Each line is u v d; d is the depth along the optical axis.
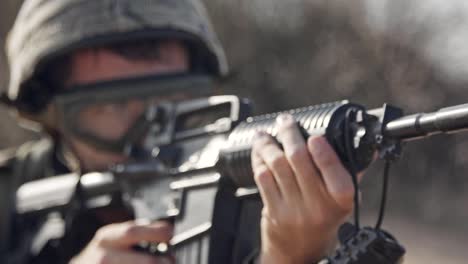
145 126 2.92
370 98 14.05
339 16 14.20
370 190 12.40
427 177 13.58
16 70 3.47
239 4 13.95
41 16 3.30
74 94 3.13
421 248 10.88
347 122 2.00
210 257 2.37
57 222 3.23
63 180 3.26
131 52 3.11
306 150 2.00
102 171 3.18
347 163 2.00
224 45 13.87
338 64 14.05
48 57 3.23
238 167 2.31
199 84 3.15
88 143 3.13
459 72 14.20
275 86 13.74
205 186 2.43
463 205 13.01
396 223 12.18
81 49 3.16
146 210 2.65
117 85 3.09
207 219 2.39
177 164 2.58
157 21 3.13
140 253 2.53
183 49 3.24
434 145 13.65
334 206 2.00
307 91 13.91
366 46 14.12
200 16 3.37
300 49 13.99
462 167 13.60
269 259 2.11
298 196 2.02
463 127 1.82
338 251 1.97
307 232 2.03
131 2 3.15
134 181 2.72
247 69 13.70
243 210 2.40
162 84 3.10
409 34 14.25
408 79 14.04
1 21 11.27
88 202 3.11
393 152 1.94
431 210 12.91
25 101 3.47
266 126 2.21
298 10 14.13
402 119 1.92
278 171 2.04
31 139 10.48
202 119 2.70
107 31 3.10
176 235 2.48
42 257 3.24
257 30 13.93
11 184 3.41
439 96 14.09
